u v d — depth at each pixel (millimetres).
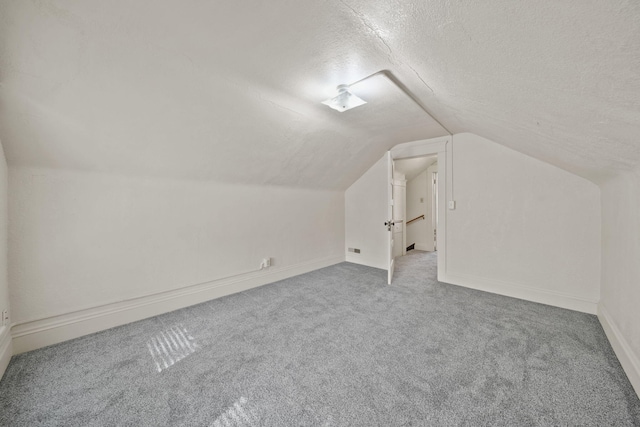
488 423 1197
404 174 5262
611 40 637
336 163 3674
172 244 2551
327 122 2723
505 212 2826
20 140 1643
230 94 1929
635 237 1504
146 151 2123
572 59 791
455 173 3203
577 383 1443
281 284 3354
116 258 2221
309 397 1374
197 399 1364
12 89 1387
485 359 1681
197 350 1827
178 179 2551
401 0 882
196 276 2730
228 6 1123
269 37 1335
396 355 1741
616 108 911
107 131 1831
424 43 1139
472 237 3078
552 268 2555
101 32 1273
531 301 2666
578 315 2311
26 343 1825
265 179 3232
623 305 1674
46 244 1905
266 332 2076
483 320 2236
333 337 1987
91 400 1358
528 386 1429
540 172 2598
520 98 1258
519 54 909
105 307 2172
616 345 1708
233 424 1209
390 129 3053
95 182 2098
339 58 1515
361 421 1219
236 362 1685
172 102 1823
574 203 2424
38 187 1860
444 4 814
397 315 2361
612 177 1803
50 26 1183
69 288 2006
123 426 1203
